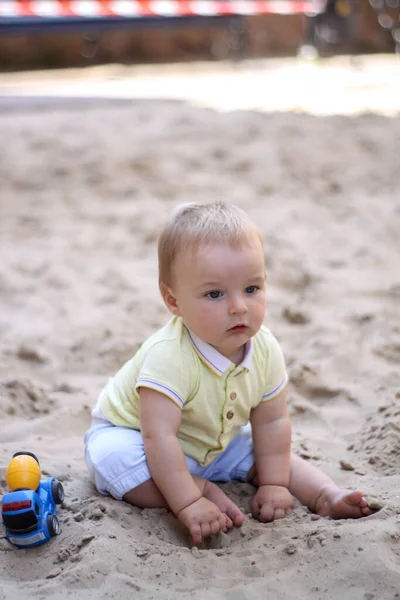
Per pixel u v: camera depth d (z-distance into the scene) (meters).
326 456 3.18
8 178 8.06
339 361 4.15
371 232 6.57
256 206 7.24
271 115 10.87
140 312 4.96
